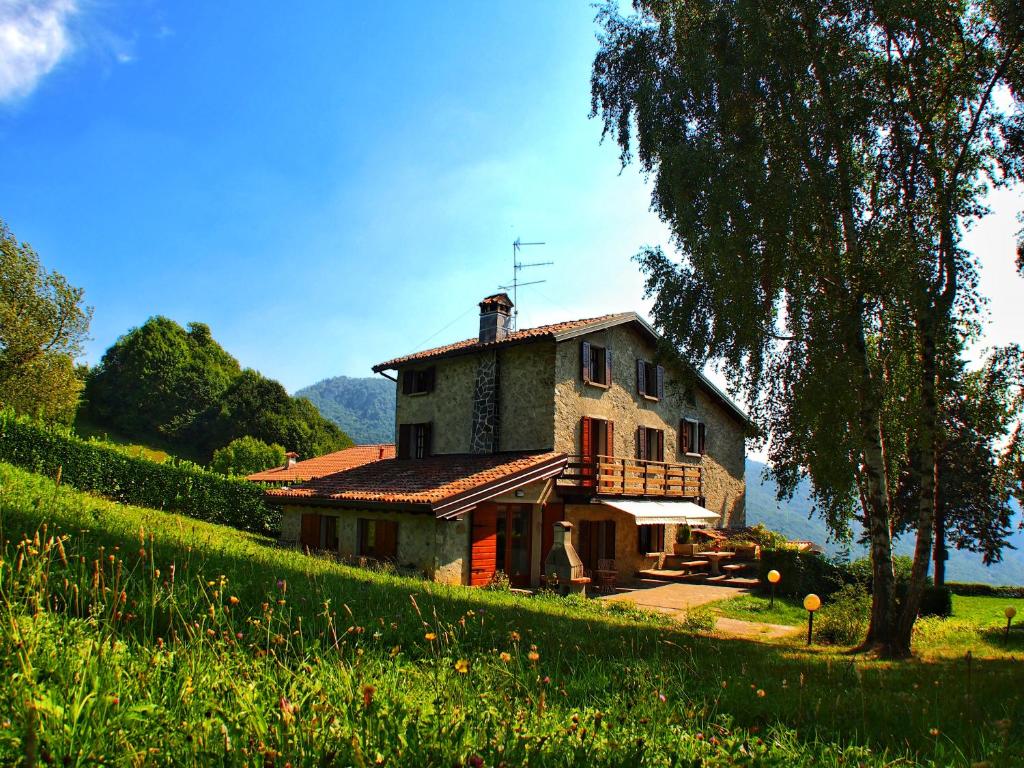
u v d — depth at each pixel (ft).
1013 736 15.66
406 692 11.96
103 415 193.88
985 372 40.70
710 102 44.70
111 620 12.82
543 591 55.67
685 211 42.98
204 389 204.95
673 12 48.29
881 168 41.14
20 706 7.79
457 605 30.60
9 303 101.45
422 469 70.59
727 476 97.35
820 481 40.04
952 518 98.53
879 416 42.34
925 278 38.37
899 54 41.14
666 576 78.48
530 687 14.78
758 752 11.51
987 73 40.83
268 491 76.02
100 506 40.93
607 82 50.78
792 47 40.96
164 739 8.09
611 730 11.49
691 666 22.80
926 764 12.95
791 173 40.52
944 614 69.31
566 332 68.39
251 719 8.65
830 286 40.63
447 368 78.74
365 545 63.72
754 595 67.67
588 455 70.18
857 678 24.73
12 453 62.13
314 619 18.74
